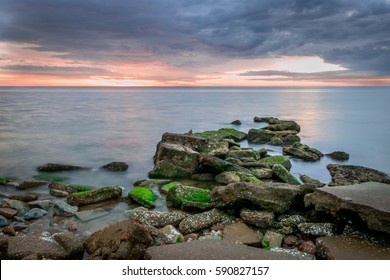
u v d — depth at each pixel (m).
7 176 17.05
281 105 82.00
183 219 10.53
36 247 7.94
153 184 14.83
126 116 51.69
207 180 15.88
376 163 22.59
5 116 47.44
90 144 27.19
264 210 10.56
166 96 145.12
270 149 26.08
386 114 57.56
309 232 9.19
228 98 123.94
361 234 8.51
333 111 64.25
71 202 12.41
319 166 20.92
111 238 7.86
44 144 26.72
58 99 103.62
